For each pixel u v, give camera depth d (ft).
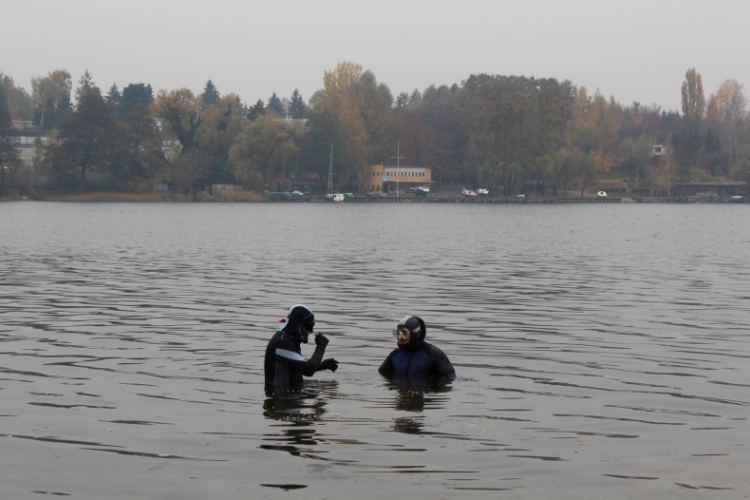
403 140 570.87
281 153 466.29
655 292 66.33
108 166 448.24
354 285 69.82
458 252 115.55
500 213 338.75
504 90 506.07
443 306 56.75
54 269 83.76
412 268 87.92
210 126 490.49
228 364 36.35
